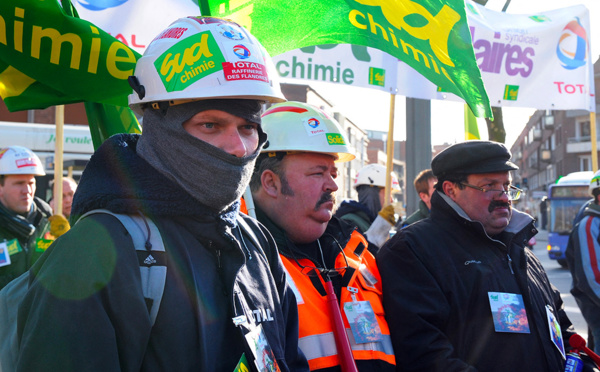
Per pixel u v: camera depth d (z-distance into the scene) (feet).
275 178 7.89
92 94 7.34
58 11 7.15
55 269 4.21
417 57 7.74
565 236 59.88
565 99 15.70
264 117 8.12
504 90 15.15
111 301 4.21
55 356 3.98
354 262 8.26
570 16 15.97
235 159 4.88
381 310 8.30
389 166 12.66
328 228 8.46
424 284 8.34
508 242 9.05
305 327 7.15
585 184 59.88
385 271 8.61
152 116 4.97
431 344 7.91
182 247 4.69
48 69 7.16
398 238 8.86
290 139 7.74
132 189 4.68
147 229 4.58
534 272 9.37
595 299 13.52
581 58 16.01
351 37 8.15
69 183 17.30
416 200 18.21
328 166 7.96
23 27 7.06
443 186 9.28
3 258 13.38
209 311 4.68
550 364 8.41
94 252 4.26
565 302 36.70
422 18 7.84
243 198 7.95
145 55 5.12
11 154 13.71
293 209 7.79
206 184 4.80
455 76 7.84
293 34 8.33
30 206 14.23
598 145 140.87
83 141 39.45
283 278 5.89
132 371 4.24
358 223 14.23
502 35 15.11
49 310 4.08
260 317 5.03
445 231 8.94
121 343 4.23
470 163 8.99
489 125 18.07
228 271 4.91
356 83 12.91
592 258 13.69
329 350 7.19
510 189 9.28
